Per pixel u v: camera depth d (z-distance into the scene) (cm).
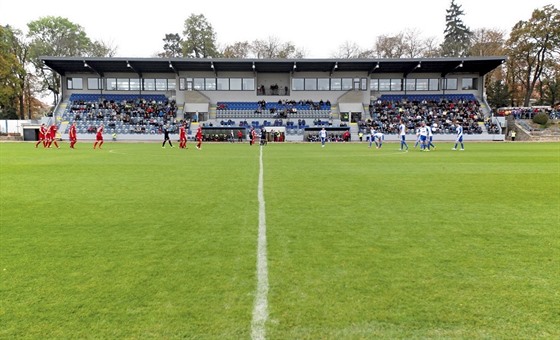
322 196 982
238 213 795
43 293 419
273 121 5503
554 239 612
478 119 5459
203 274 470
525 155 2425
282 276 463
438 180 1274
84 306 390
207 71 5888
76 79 5878
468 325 354
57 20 6631
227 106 5828
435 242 598
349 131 5212
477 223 714
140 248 571
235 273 473
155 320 362
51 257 533
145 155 2420
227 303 395
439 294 415
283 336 336
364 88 5909
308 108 5806
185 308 385
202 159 2117
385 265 499
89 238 622
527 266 495
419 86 6019
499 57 5212
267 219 743
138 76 5934
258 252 550
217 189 1091
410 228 679
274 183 1205
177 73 5819
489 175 1409
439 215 777
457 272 475
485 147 3441
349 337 335
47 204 891
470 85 5997
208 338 334
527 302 397
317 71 5909
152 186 1148
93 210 827
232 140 5000
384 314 373
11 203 902
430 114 5644
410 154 2545
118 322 359
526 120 5647
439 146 3669
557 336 336
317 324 355
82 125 5397
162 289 428
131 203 899
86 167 1680
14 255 541
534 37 6391
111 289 428
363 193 1026
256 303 394
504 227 686
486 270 482
